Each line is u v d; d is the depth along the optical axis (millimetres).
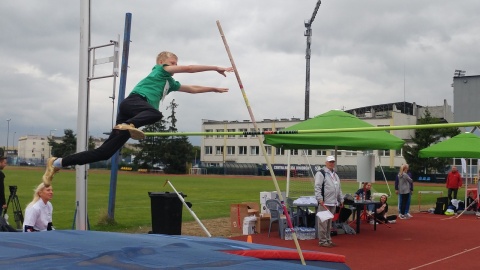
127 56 14164
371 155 15891
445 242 12750
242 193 30547
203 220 16672
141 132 4895
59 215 16734
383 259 10336
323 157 65188
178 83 5723
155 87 5367
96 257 2885
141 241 3604
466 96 35344
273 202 13195
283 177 61031
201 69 5473
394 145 12789
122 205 21016
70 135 85875
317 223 12977
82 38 10836
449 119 72875
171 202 11305
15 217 11500
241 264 2924
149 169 74438
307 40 25828
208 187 36781
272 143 13062
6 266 2648
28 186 30781
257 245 4207
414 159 50438
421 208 23297
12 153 146125
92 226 14047
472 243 12609
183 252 3193
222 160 84500
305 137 12781
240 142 82375
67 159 4930
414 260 10273
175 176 60375
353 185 22766
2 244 3291
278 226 14008
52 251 3041
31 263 2730
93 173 63969
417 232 14609
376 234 14094
